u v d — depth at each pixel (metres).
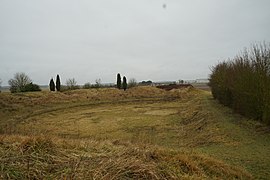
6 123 23.23
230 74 23.47
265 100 14.45
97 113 33.00
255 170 8.05
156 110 34.62
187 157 7.41
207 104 31.08
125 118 28.00
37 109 34.00
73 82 65.12
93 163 5.35
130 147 7.47
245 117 18.17
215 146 12.41
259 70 15.67
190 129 18.72
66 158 5.71
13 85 55.22
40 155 5.61
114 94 51.22
